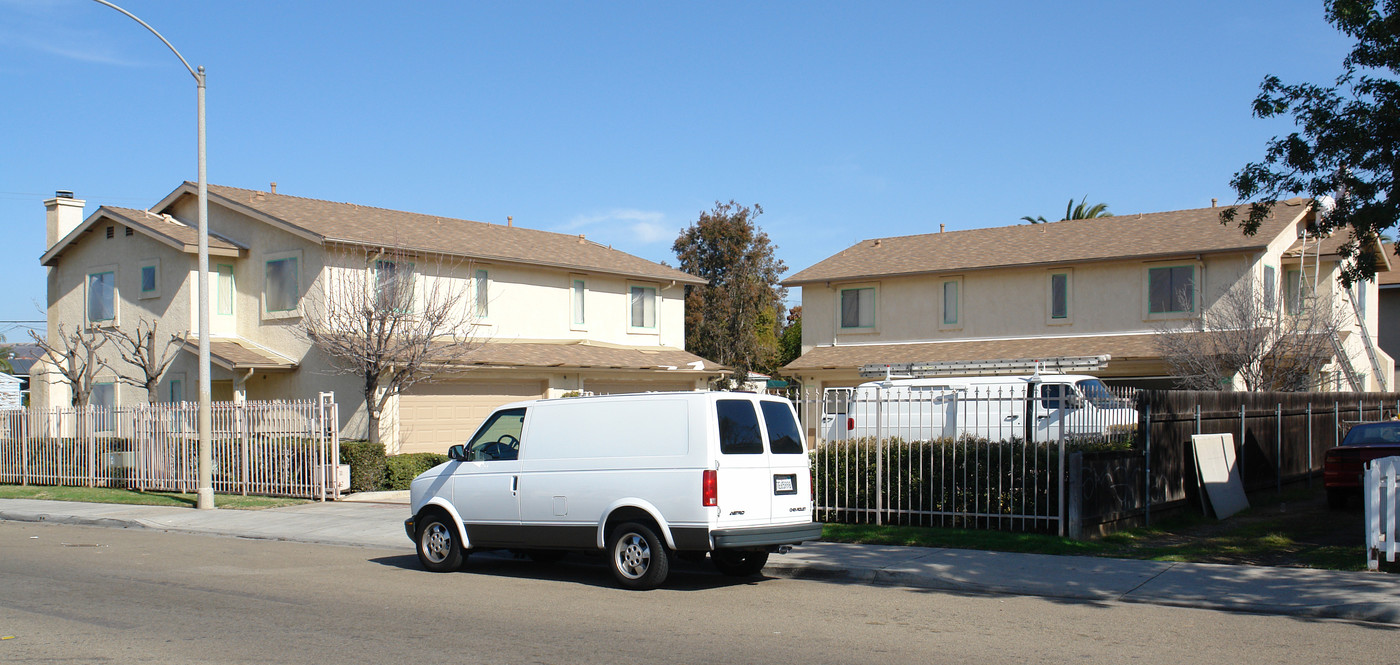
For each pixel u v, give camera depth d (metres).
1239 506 16.84
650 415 11.22
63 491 23.25
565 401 11.89
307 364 25.88
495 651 8.10
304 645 8.28
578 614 9.71
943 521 14.80
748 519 11.01
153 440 23.30
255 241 27.05
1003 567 11.95
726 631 8.94
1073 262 30.80
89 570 12.62
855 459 15.37
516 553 13.77
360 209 30.14
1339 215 13.60
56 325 30.80
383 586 11.42
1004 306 32.34
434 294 25.36
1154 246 29.86
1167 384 28.70
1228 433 17.66
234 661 7.73
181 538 16.58
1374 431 17.33
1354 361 30.25
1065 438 14.45
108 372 29.06
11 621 9.25
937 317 33.47
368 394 23.34
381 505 20.02
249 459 22.03
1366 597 9.95
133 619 9.37
